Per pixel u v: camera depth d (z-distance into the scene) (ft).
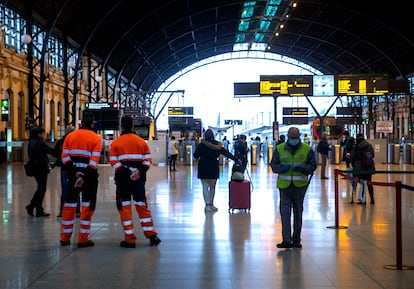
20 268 20.88
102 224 31.60
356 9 132.05
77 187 25.16
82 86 142.10
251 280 19.16
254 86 104.68
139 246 25.13
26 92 107.55
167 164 107.86
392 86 109.91
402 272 20.27
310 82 103.40
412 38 143.23
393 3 122.62
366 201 43.55
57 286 18.39
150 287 18.29
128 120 25.48
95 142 25.63
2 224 31.37
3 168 84.33
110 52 131.75
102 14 115.55
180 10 133.80
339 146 110.42
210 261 22.06
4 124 97.91
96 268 20.86
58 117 126.72
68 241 25.48
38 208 34.35
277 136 109.81
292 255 23.18
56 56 126.41
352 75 103.24
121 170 24.94
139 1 118.11
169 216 34.83
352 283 18.76
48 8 102.68
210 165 36.96
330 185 58.59
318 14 145.28
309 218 34.14
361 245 25.40
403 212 36.99
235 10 147.43
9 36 98.43
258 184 59.62
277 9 144.87
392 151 112.88
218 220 33.17
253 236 27.66
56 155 33.88
